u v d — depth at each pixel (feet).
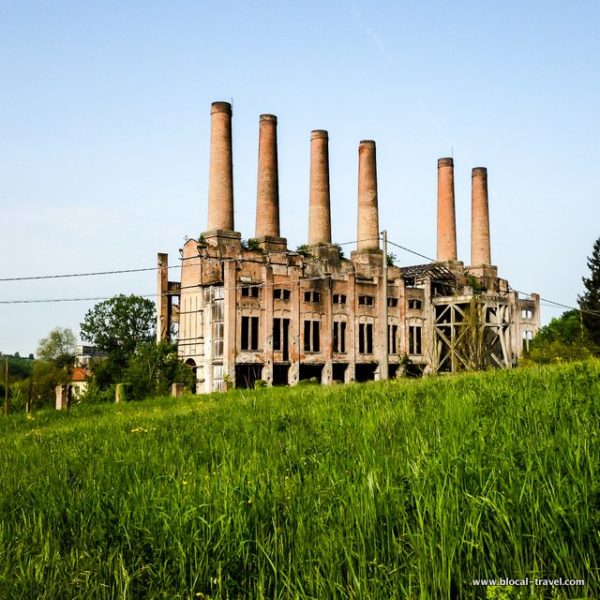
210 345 167.94
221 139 186.91
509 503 15.98
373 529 16.65
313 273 191.83
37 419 80.59
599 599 12.73
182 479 24.58
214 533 18.63
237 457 28.89
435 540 15.14
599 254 191.62
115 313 250.78
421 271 211.00
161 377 143.84
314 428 36.19
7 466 35.68
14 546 20.56
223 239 182.29
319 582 15.14
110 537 19.90
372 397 50.98
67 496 25.22
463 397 39.42
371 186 212.02
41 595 16.78
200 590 16.48
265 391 89.86
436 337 203.82
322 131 205.05
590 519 14.73
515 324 200.64
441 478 18.67
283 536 17.69
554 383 41.60
